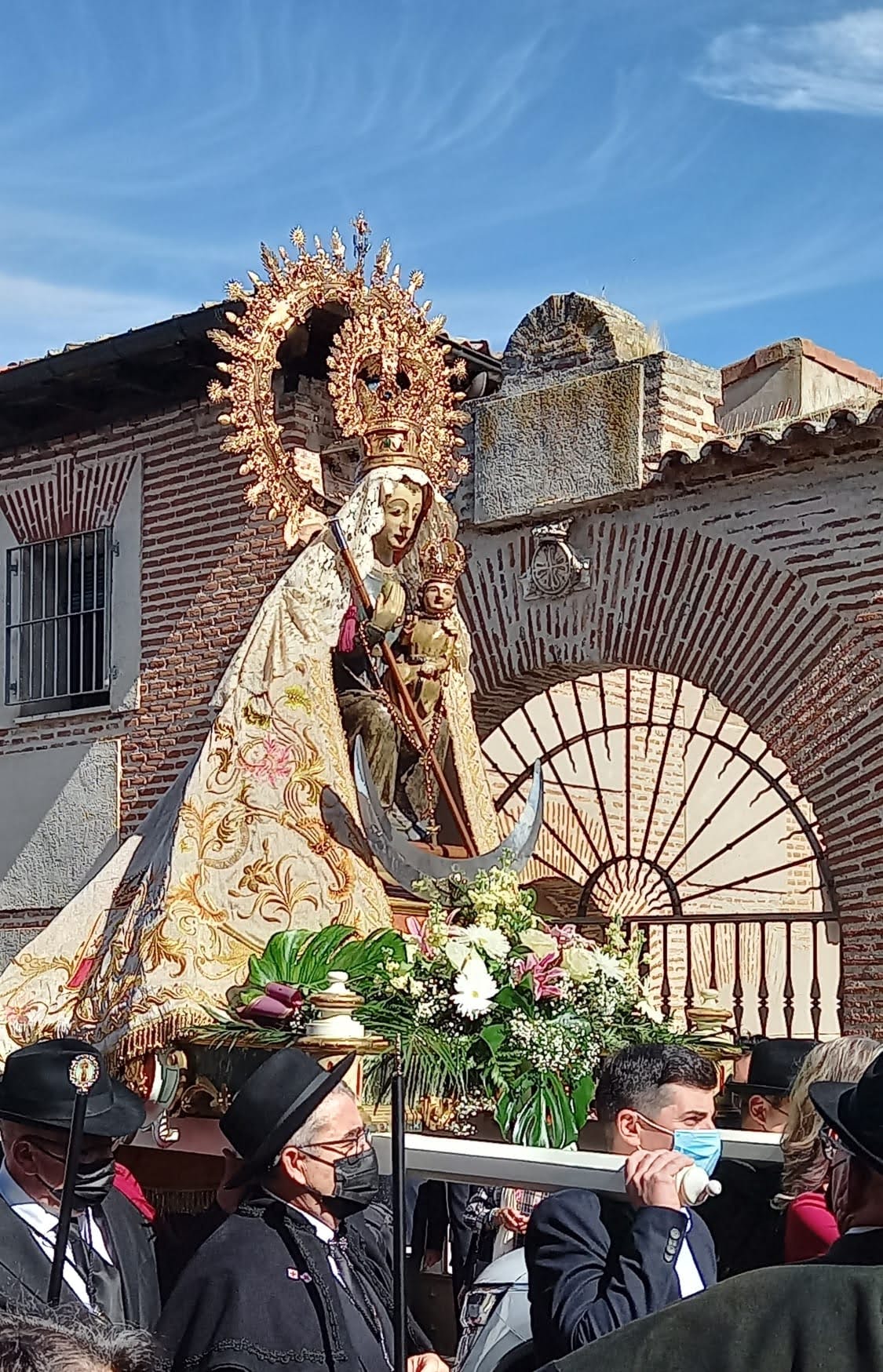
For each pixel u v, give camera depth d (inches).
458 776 282.7
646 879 508.7
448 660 281.4
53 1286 129.6
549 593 420.2
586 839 493.0
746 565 385.4
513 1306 166.7
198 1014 225.0
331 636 266.2
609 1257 148.9
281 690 260.1
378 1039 205.8
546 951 238.5
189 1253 204.8
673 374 403.2
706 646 391.2
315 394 418.3
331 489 413.4
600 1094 167.6
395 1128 125.9
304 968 233.6
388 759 272.4
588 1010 236.5
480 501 430.9
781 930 521.3
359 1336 148.9
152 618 451.5
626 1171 150.3
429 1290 233.8
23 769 477.1
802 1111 164.6
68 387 454.0
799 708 375.6
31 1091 155.3
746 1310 94.1
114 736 456.8
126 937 243.6
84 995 245.8
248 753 255.0
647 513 404.2
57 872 463.2
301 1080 153.3
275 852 252.5
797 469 378.3
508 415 428.1
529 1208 201.6
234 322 285.7
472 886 250.5
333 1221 154.9
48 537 480.4
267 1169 151.9
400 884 250.2
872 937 361.1
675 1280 142.9
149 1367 82.1
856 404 366.9
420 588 278.5
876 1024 357.1
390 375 288.2
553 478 417.1
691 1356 92.7
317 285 290.2
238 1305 142.2
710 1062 173.5
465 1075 220.5
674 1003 483.2
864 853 363.9
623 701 515.8
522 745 485.7
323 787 260.5
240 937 244.8
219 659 435.2
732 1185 187.9
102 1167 159.0
